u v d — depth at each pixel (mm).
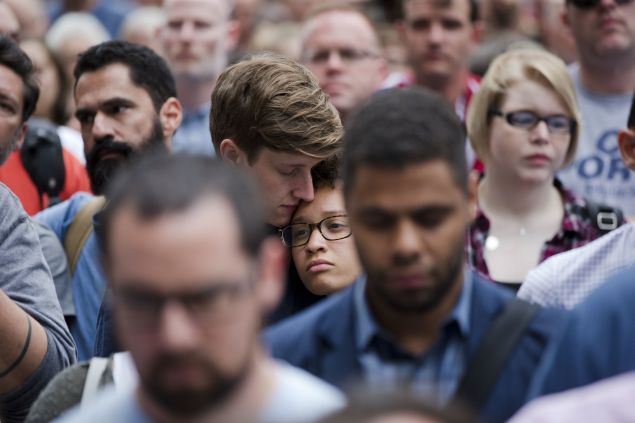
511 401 5258
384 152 5137
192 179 4469
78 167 10742
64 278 9008
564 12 12234
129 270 4340
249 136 7195
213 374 4367
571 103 9680
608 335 5406
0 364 7570
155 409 4676
